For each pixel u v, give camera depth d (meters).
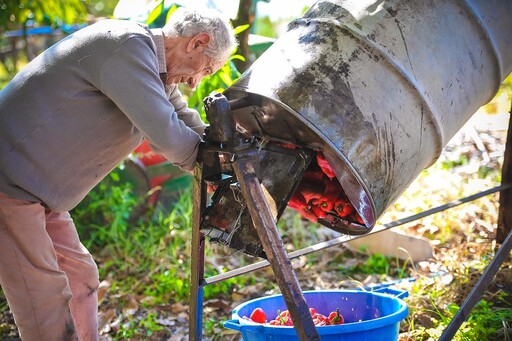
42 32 7.64
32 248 3.06
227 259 5.27
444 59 3.11
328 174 3.06
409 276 4.76
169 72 3.14
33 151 3.01
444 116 3.15
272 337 2.96
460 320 3.17
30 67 3.09
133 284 5.11
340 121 2.89
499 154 5.77
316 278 4.96
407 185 3.21
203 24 3.05
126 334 4.39
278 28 8.48
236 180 3.02
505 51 3.34
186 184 6.04
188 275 5.02
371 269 4.98
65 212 3.39
